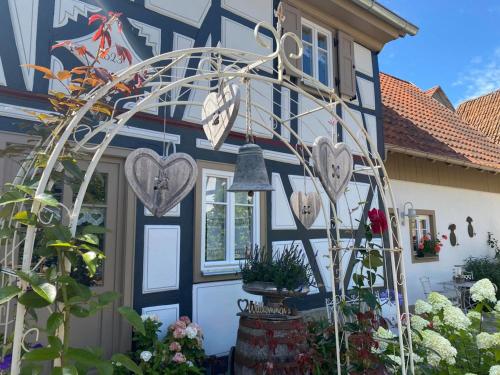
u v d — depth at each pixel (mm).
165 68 2445
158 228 4223
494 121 13156
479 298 2750
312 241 5762
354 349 2709
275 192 5438
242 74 2238
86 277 3719
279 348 3129
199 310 4441
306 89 5973
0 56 3422
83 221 3758
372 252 2854
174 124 4480
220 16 5070
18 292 1413
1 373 1881
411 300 7617
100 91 1793
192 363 3604
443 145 8797
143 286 4043
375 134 7027
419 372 2541
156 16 4480
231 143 5004
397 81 11211
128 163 2074
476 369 2502
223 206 4918
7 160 3328
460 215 9047
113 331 3830
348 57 6648
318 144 2361
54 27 3725
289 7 5895
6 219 1811
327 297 5789
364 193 6758
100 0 4055
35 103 3518
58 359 1528
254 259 3764
